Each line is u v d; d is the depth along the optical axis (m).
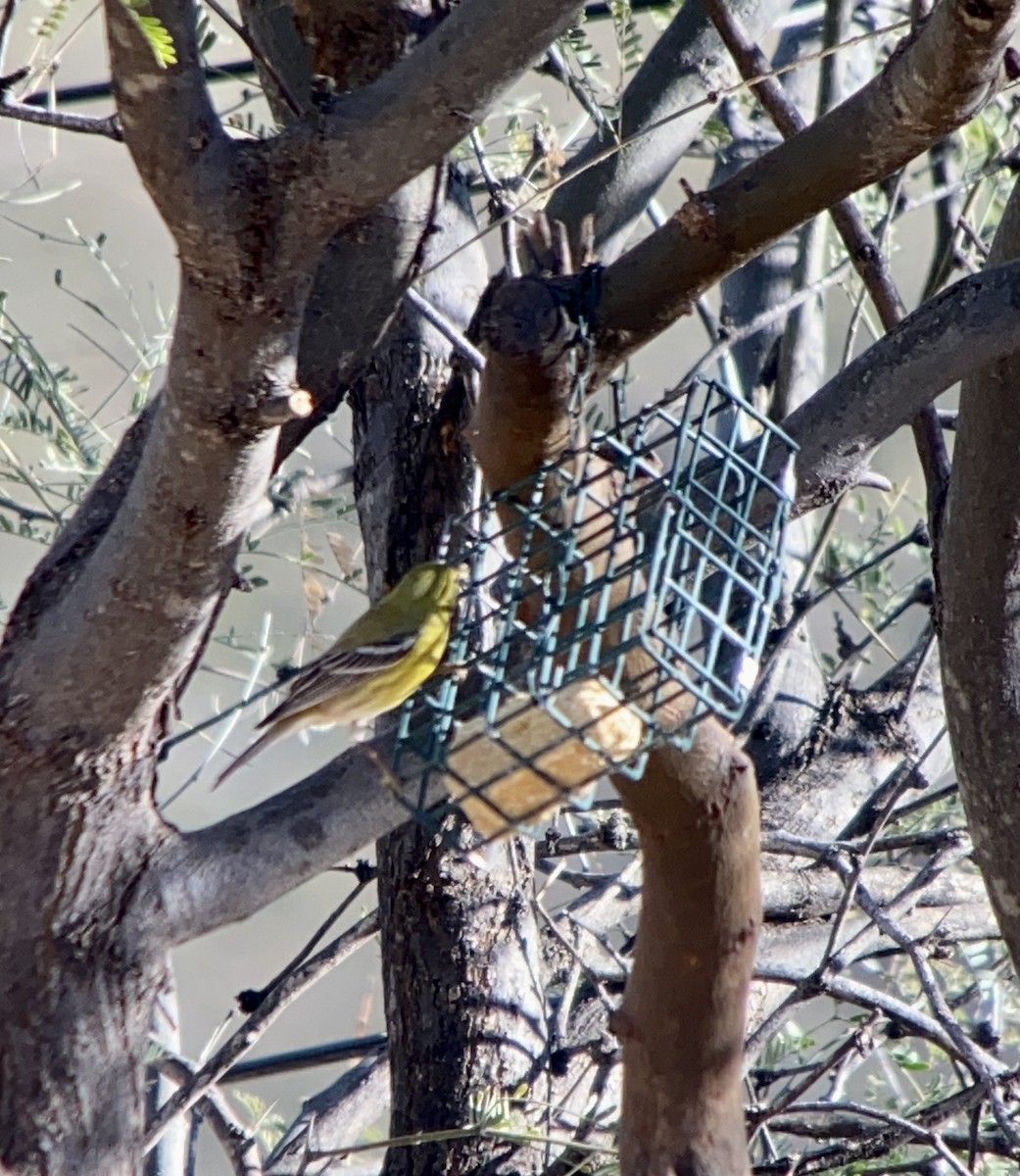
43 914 8.43
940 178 16.33
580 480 8.74
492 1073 11.53
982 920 14.52
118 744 8.30
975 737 10.69
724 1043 7.91
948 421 12.34
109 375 18.86
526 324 8.00
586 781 7.79
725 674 8.80
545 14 6.79
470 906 11.77
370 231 9.24
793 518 9.80
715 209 8.52
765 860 14.18
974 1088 10.78
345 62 9.77
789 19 18.05
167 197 6.89
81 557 8.45
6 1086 8.45
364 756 8.98
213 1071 11.37
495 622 11.22
